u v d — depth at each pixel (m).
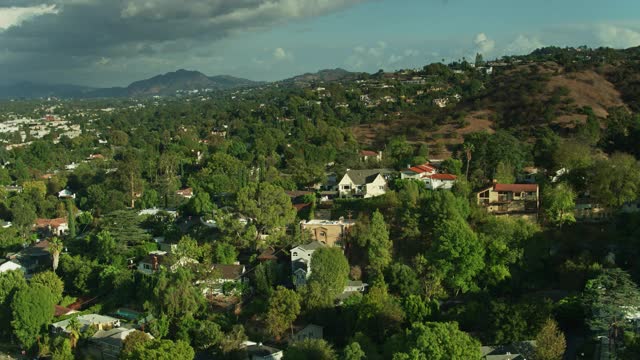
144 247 116.62
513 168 125.12
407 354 59.25
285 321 81.19
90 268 108.06
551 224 98.00
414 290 84.88
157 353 70.19
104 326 89.94
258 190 107.56
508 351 65.06
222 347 78.62
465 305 77.94
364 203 111.56
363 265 95.38
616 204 98.81
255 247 104.12
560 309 71.88
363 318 76.50
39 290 93.38
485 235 92.19
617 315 64.81
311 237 101.50
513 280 85.94
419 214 98.31
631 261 83.69
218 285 96.81
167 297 87.56
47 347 87.81
